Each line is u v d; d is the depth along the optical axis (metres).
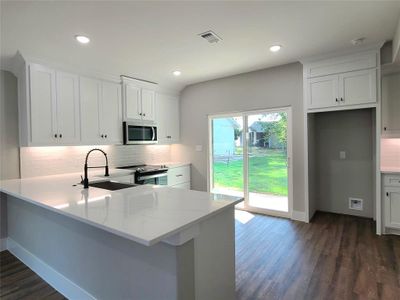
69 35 2.61
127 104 4.20
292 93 3.92
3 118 3.22
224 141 4.79
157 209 1.67
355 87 3.33
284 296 2.07
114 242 1.75
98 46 2.92
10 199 2.96
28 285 2.33
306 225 3.69
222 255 1.84
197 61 3.59
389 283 2.21
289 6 2.19
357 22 2.52
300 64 3.82
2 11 2.11
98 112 3.81
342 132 4.06
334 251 2.84
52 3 2.02
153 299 1.52
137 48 3.02
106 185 2.90
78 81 3.57
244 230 3.55
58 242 2.25
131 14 2.24
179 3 2.09
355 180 3.98
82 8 2.11
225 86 4.61
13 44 2.77
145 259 1.55
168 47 3.02
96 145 3.99
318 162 4.29
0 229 3.00
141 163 4.85
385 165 3.57
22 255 2.76
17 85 3.35
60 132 3.36
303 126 3.83
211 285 1.73
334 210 4.18
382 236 3.22
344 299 2.01
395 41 2.79
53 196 2.09
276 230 3.53
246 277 2.36
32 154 3.43
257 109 4.27
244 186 4.53
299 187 3.93
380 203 3.26
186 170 5.09
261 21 2.45
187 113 5.19
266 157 4.30
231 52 3.27
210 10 2.21
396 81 3.21
